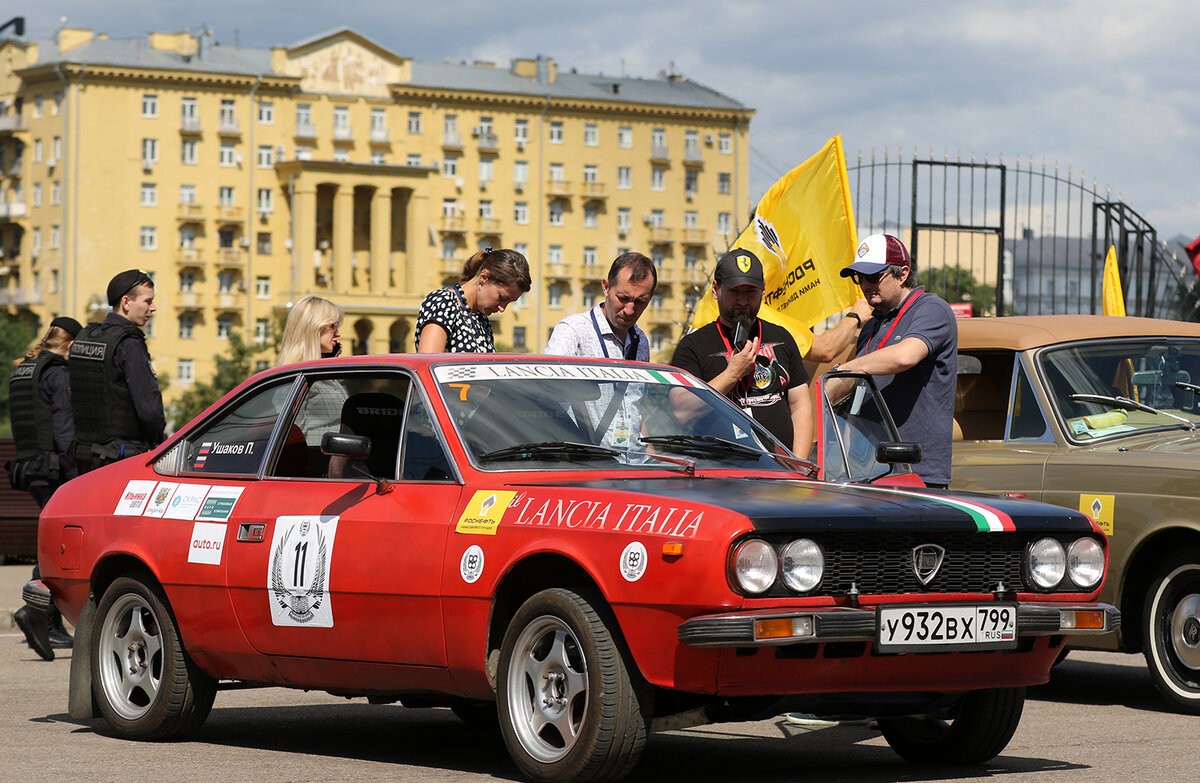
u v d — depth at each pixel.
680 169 138.50
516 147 133.00
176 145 121.75
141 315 11.87
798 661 6.54
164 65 121.00
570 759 6.70
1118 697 10.58
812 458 9.73
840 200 12.74
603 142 136.12
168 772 7.42
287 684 8.09
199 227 122.56
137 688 8.71
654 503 6.66
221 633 8.21
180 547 8.39
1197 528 9.63
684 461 7.56
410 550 7.36
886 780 7.26
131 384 11.54
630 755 6.66
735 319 9.58
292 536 7.88
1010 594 7.04
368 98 127.81
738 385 9.54
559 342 9.88
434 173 130.00
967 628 6.80
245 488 8.30
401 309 125.56
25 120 123.38
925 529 6.75
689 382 8.34
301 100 125.38
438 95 129.88
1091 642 10.27
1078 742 8.51
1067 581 7.20
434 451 7.56
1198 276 18.33
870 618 6.55
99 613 8.82
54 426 13.28
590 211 136.00
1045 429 10.71
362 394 8.05
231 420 8.66
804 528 6.49
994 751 7.65
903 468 8.66
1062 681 11.50
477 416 7.61
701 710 6.88
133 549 8.61
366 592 7.50
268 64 125.12
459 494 7.33
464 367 7.89
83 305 119.69
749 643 6.28
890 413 9.07
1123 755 8.04
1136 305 18.30
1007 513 7.03
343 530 7.66
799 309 12.91
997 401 11.15
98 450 11.57
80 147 119.69
